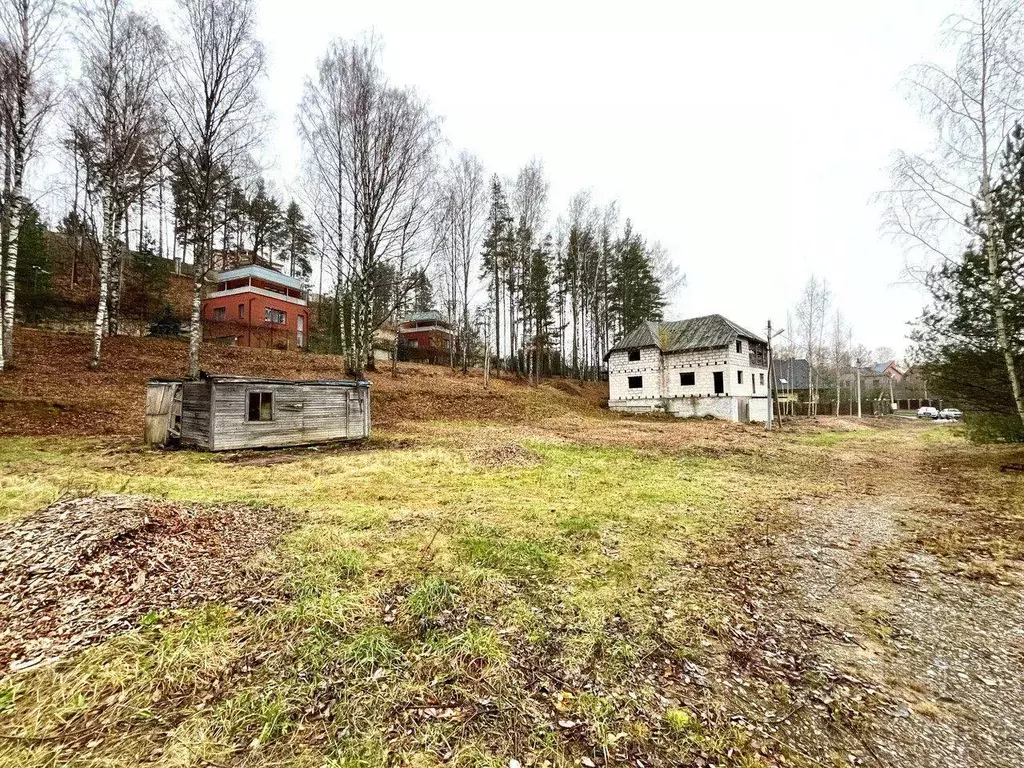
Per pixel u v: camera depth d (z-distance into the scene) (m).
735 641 3.19
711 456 12.53
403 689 2.49
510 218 32.34
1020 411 9.34
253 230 44.25
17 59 13.23
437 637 3.03
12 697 2.24
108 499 4.66
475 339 39.72
